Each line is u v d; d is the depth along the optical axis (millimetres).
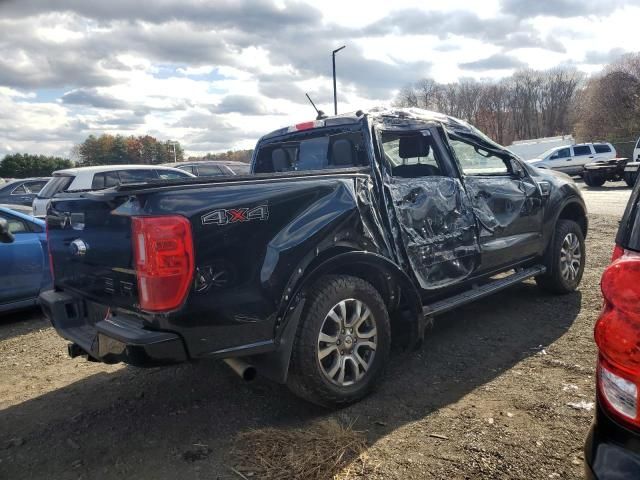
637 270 1674
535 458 2797
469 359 4168
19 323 6109
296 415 3463
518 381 3709
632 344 1659
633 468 1621
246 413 3527
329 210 3395
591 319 4871
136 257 2809
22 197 14961
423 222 4051
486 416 3254
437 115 4664
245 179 3146
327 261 3312
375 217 3697
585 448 1806
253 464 2898
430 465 2797
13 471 2982
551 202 5355
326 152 4535
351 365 3498
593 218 11094
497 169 5020
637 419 1651
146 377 4211
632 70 54062
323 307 3303
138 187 2846
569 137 36062
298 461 2873
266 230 3111
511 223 4844
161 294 2764
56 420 3570
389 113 4254
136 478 2857
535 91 81938
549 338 4477
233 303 2957
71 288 3619
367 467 2811
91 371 4445
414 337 3887
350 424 3262
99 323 3064
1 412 3740
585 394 3445
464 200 4414
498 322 4969
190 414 3551
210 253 2889
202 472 2865
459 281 4328
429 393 3637
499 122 83062
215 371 4250
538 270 5273
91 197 3111
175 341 2822
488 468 2736
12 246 5949
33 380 4320
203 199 2910
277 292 3109
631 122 51781
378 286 3820
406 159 4410
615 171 21375
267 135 5023
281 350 3164
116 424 3469
